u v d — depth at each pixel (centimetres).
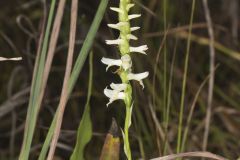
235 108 46
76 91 45
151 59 40
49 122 40
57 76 47
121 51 21
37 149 35
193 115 42
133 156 36
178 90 43
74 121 45
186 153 24
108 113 45
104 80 46
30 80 42
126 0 21
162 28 43
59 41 46
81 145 25
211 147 40
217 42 47
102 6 23
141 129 38
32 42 45
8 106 41
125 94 21
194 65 47
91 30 23
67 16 41
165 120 31
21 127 42
